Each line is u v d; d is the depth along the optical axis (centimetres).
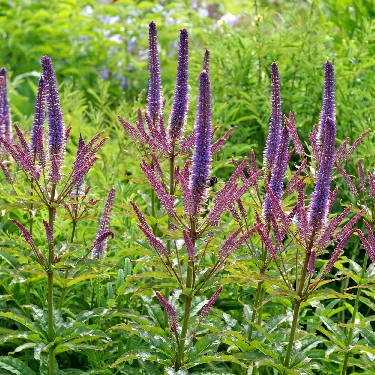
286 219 160
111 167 243
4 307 189
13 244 180
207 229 160
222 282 167
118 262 197
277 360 164
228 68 255
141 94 251
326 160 156
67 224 207
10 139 205
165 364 164
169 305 162
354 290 220
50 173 166
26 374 172
